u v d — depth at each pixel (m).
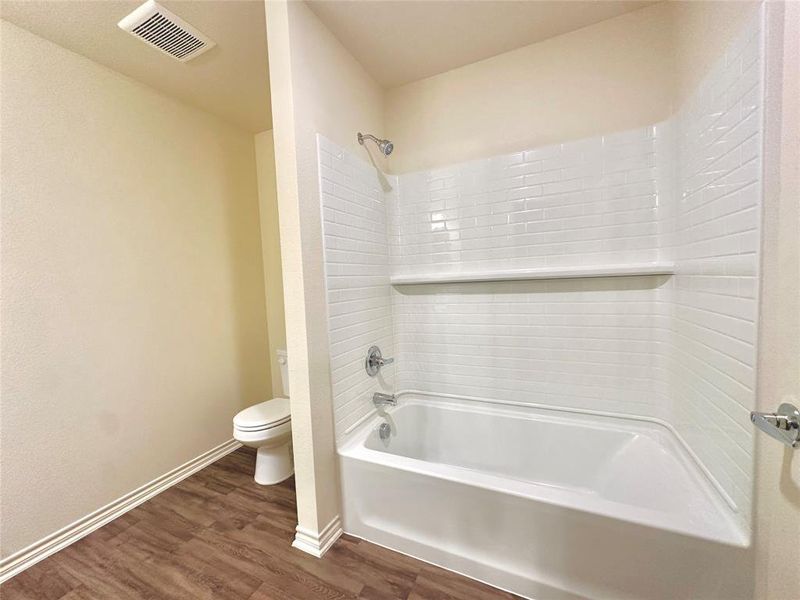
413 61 1.74
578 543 1.07
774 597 0.80
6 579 1.29
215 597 1.18
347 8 1.38
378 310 1.88
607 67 1.51
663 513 1.01
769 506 0.82
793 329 0.72
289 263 1.32
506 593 1.17
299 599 1.16
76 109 1.55
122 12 1.35
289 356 1.36
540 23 1.50
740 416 0.93
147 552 1.40
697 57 1.18
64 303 1.50
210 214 2.21
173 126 1.99
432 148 1.89
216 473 2.02
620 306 1.56
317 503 1.36
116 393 1.69
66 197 1.51
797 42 0.71
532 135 1.67
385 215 1.96
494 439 1.80
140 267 1.80
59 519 1.46
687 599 0.95
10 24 1.34
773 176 0.79
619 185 1.51
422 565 1.30
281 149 1.29
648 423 1.53
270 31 1.28
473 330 1.88
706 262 1.13
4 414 1.32
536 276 1.61
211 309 2.20
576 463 1.62
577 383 1.67
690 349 1.26
